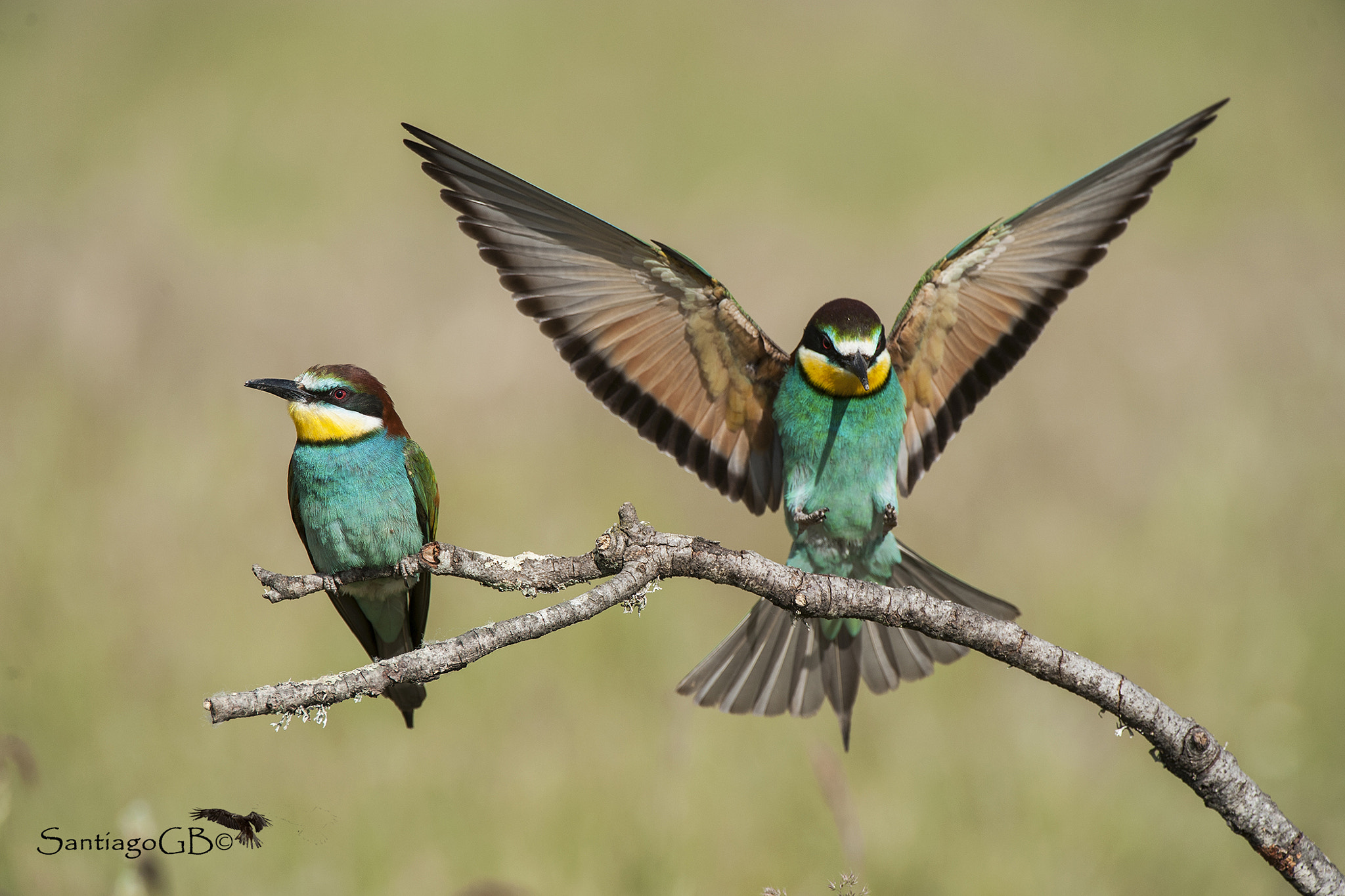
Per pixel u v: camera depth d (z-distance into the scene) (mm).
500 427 15695
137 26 34406
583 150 28703
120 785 9734
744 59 35281
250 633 11680
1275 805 4754
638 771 10023
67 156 25906
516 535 13328
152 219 21844
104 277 18453
